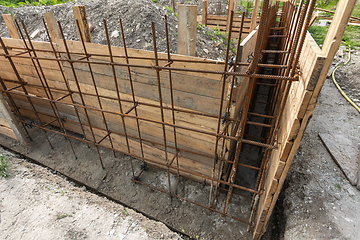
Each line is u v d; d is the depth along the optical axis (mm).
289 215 3109
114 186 4285
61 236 2941
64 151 5160
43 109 5621
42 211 3285
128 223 3166
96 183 4355
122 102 3898
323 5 15047
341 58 8227
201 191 4117
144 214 3783
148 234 3027
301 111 1787
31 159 5031
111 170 4621
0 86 5758
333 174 3490
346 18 1321
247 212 3727
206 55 4945
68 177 4555
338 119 4973
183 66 2959
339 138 4230
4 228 3053
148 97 3553
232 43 6590
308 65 1831
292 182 3527
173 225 3568
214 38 5977
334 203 3033
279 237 3152
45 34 6277
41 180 3883
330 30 1535
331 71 7312
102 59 3562
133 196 4078
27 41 4348
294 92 2342
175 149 3988
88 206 3414
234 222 3562
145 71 3275
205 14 9023
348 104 5602
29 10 7445
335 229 2711
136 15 4988
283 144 2217
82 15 3492
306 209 3039
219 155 3535
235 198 3977
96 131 4934
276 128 2232
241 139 2490
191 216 3693
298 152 4078
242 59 2691
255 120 6375
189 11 2715
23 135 5195
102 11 5633
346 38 9906
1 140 5547
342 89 6395
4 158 4336
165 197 4031
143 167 4516
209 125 3293
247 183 4344
